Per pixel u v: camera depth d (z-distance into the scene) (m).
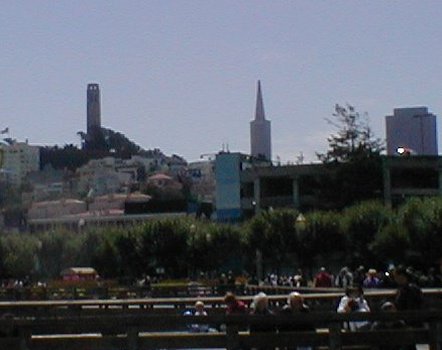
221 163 146.62
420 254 91.19
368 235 101.06
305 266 107.94
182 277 119.75
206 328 27.30
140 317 21.84
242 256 118.19
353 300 26.91
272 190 138.00
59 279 119.12
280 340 21.92
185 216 144.00
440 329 22.16
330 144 145.38
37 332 22.62
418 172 130.62
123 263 122.31
